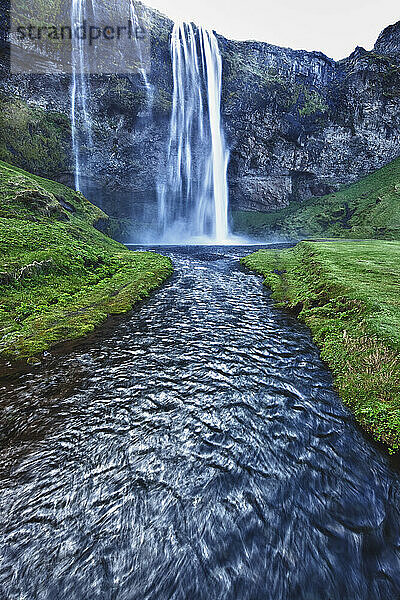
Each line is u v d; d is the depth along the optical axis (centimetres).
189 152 9038
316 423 899
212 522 612
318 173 11288
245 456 780
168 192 9350
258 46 10031
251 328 1708
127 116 7612
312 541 575
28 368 1203
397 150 11344
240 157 10119
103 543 571
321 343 1438
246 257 4591
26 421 896
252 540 579
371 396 951
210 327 1723
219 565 538
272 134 10050
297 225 9956
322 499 658
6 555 551
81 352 1371
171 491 680
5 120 6212
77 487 685
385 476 708
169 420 918
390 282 1953
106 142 7656
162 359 1319
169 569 532
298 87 10262
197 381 1140
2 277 1973
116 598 491
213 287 2764
